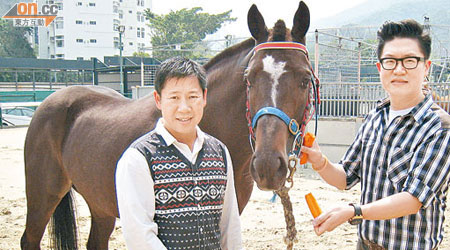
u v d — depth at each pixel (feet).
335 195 21.22
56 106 11.25
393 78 6.07
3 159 31.32
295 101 6.97
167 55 170.40
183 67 5.45
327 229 5.63
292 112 6.93
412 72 5.97
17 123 56.49
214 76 8.82
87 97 11.39
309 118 7.61
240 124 8.39
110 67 89.35
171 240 5.33
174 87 5.42
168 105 5.46
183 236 5.33
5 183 23.70
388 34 6.08
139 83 91.61
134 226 5.13
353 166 7.21
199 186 5.47
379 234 6.41
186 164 5.46
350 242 14.71
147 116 9.41
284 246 14.29
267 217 17.63
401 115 6.15
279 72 6.96
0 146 38.17
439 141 5.70
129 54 231.71
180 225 5.34
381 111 6.70
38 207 11.50
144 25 243.60
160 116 9.14
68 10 211.61
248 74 7.23
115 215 9.91
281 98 6.84
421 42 5.94
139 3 239.91
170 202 5.34
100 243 11.03
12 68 94.02
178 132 5.57
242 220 17.22
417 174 5.70
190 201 5.40
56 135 11.09
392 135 6.23
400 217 6.21
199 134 5.78
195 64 5.63
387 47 6.07
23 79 124.06
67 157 10.74
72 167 10.59
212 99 8.71
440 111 6.03
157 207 5.39
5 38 214.90
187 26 184.65
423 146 5.79
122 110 10.31
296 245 14.39
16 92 87.76
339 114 30.22
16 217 17.29
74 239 11.87
